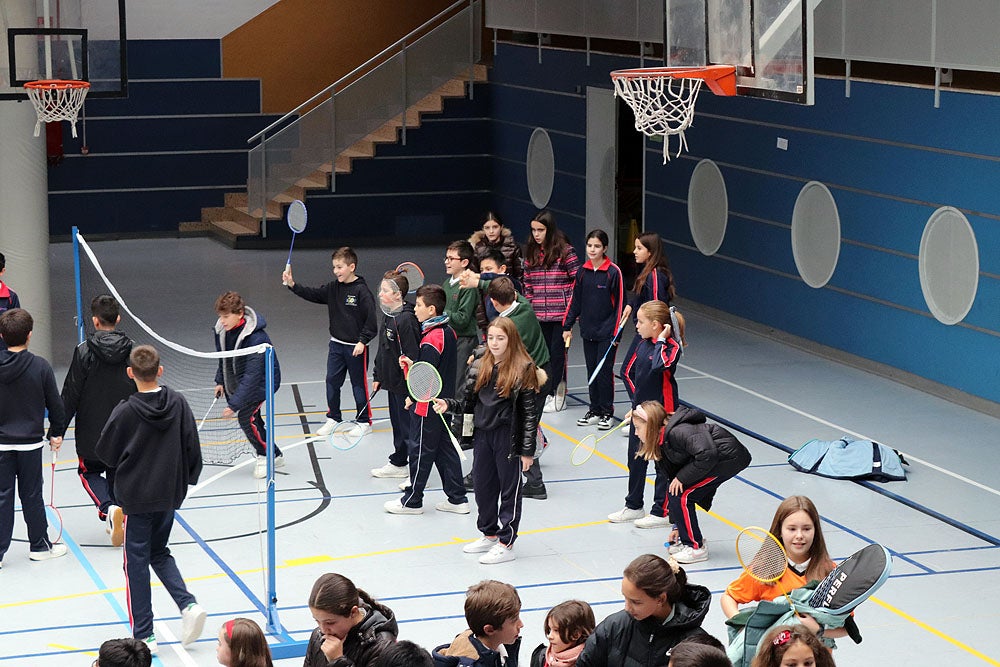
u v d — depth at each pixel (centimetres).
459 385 1237
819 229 1596
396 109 2434
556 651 598
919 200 1443
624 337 1752
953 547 990
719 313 1825
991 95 1329
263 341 1147
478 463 968
